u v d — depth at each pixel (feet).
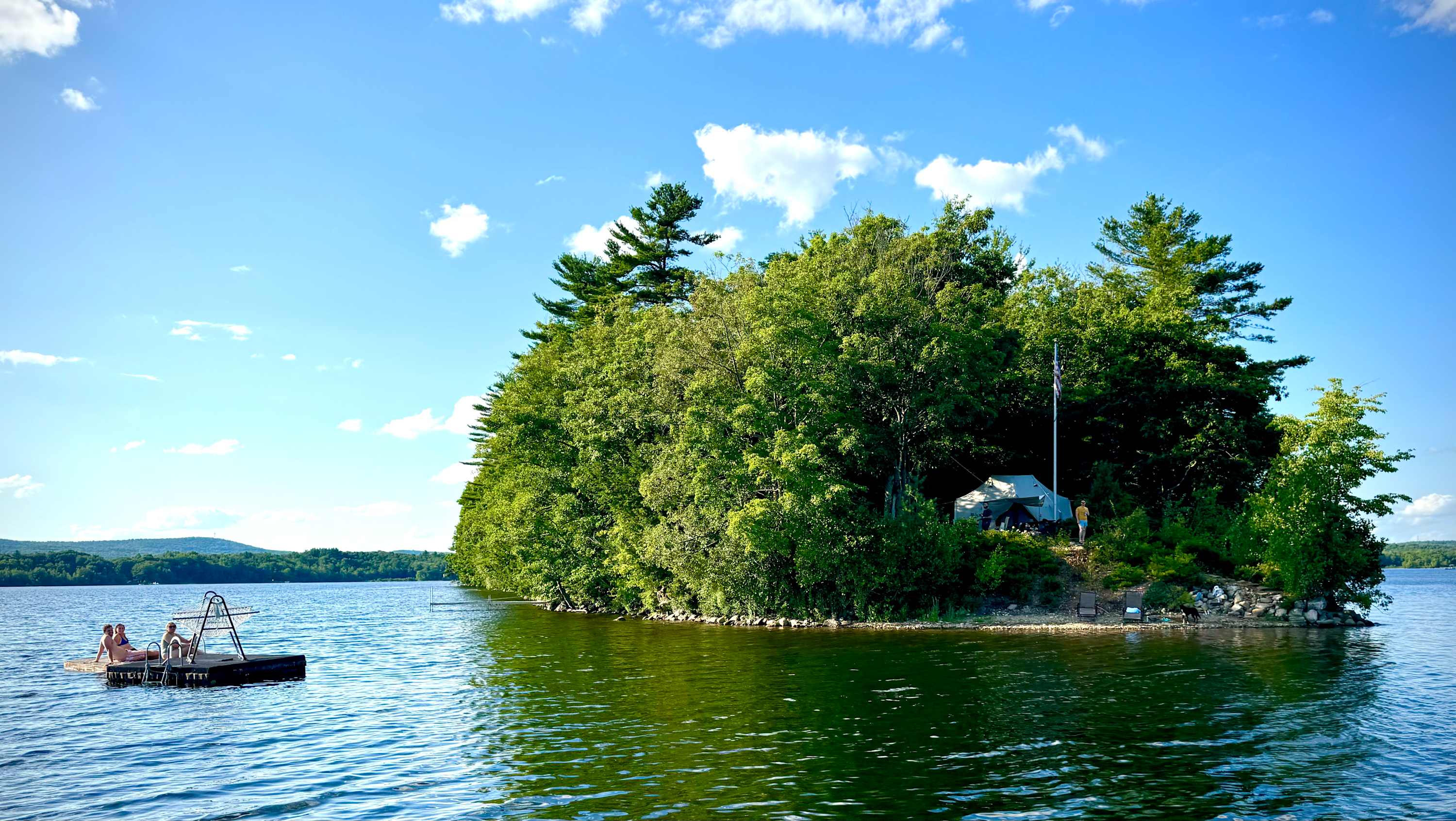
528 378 231.30
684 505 155.12
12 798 47.16
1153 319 185.98
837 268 163.53
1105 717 61.36
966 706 66.33
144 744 60.08
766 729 59.77
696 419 149.48
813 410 150.30
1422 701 65.51
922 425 163.02
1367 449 129.59
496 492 252.01
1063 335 191.62
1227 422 177.27
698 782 46.73
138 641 155.63
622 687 79.92
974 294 184.75
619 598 180.24
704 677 85.05
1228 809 40.98
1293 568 129.70
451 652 116.78
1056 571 141.18
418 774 49.98
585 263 264.31
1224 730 56.65
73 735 63.72
